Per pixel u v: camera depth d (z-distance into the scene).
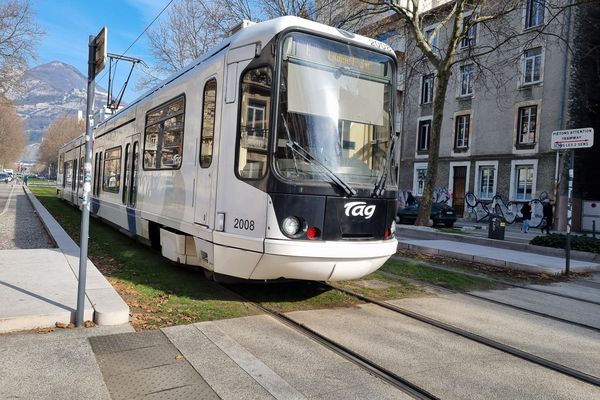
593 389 4.26
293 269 5.75
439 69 18.66
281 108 5.75
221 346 4.82
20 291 6.03
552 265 10.70
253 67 6.04
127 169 11.34
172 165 8.14
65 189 25.86
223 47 6.89
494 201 28.73
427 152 33.56
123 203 11.51
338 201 5.88
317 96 6.00
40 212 17.94
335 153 6.02
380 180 6.30
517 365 4.77
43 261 8.03
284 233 5.61
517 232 24.23
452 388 4.15
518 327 6.11
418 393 4.01
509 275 10.13
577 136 10.23
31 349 4.56
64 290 6.17
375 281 8.45
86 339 4.88
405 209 26.88
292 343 5.08
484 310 6.91
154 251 10.59
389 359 4.76
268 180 5.65
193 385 3.96
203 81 7.18
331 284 7.92
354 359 4.69
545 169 26.16
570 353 5.20
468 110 30.45
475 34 29.22
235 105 6.23
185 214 7.39
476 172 30.00
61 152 30.16
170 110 8.51
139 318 5.62
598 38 25.64
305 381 4.16
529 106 27.09
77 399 3.65
